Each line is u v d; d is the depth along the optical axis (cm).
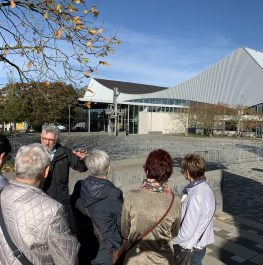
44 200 216
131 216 283
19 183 225
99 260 341
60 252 209
